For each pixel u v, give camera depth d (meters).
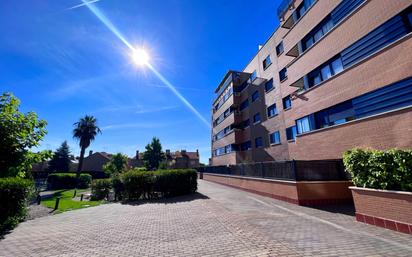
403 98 9.04
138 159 77.56
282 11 19.33
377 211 6.72
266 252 4.70
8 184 8.49
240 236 5.91
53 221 9.37
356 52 11.39
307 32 15.36
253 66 28.58
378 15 10.23
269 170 13.88
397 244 5.07
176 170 16.03
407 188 6.00
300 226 6.86
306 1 16.25
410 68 8.77
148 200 14.17
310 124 14.98
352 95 11.55
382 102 9.95
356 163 7.48
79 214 10.75
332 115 13.11
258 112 26.45
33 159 11.17
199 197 14.16
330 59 13.36
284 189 11.90
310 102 14.88
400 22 9.32
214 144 41.16
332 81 12.99
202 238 5.92
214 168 29.59
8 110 10.41
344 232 6.14
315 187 10.72
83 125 46.22
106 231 7.19
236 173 20.36
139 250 5.31
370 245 5.05
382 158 6.59
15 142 10.41
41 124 11.16
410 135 8.66
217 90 41.09
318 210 9.31
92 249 5.53
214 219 8.02
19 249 5.75
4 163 10.17
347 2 12.09
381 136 9.85
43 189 36.62
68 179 38.66
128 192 14.91
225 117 36.09
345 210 9.12
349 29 11.83
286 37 18.03
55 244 6.06
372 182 6.85
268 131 23.94
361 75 11.03
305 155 15.24
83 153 45.78
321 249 4.83
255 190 15.62
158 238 6.16
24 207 9.58
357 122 11.14
